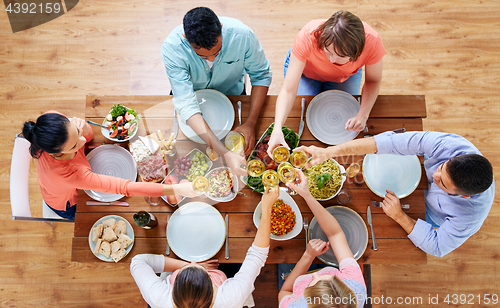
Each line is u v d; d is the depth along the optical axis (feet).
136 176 5.31
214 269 5.19
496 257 8.02
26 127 4.43
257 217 5.14
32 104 8.67
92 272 7.97
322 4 8.96
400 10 8.98
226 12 8.96
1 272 7.97
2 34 8.88
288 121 5.62
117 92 8.74
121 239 5.10
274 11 8.95
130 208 5.24
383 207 5.15
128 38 8.91
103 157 5.35
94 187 4.93
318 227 5.23
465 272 8.00
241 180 5.17
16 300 7.87
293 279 5.06
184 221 5.15
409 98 5.61
